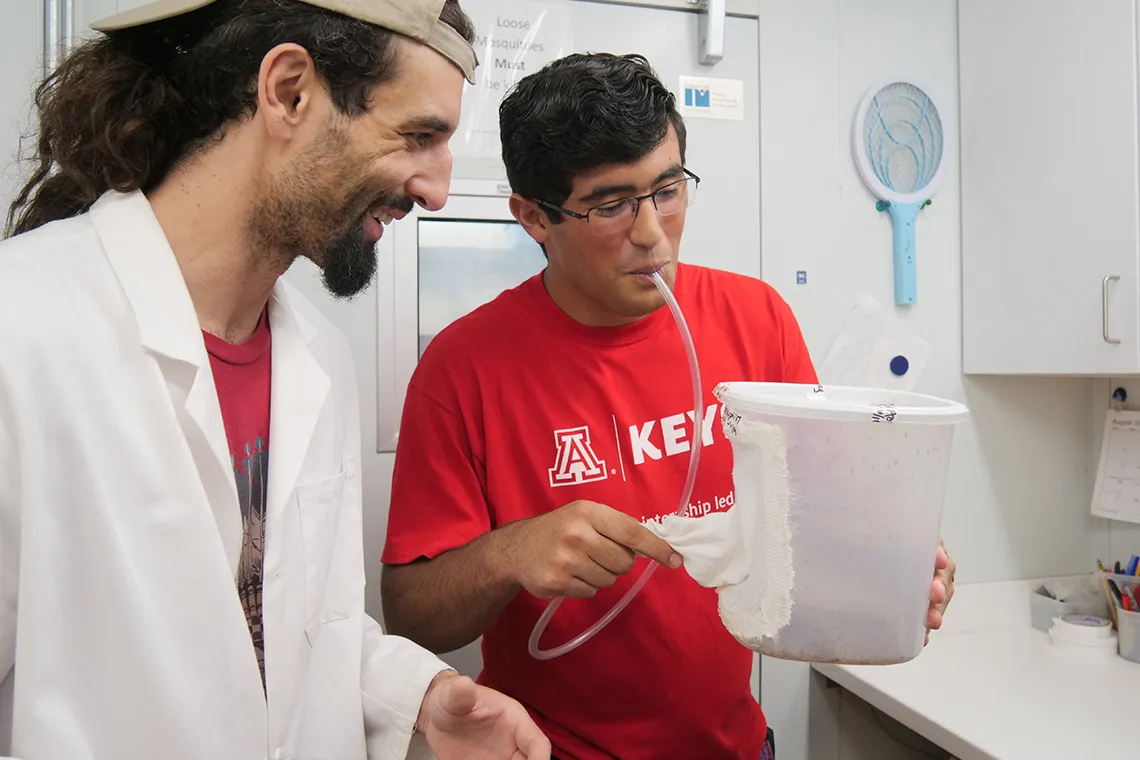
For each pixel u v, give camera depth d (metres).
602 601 1.05
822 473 0.66
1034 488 1.79
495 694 0.83
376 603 1.45
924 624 0.71
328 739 0.86
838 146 1.67
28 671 0.61
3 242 0.70
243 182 0.73
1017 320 1.61
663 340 1.11
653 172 0.91
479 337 1.13
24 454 0.61
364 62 0.70
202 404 0.72
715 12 1.54
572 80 0.91
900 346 1.69
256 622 0.79
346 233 0.77
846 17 1.67
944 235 1.74
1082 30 1.46
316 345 0.96
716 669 1.07
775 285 1.64
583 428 1.07
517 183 1.01
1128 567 1.65
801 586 0.68
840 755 1.65
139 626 0.65
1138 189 1.36
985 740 1.18
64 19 1.26
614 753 1.06
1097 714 1.28
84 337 0.67
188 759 0.67
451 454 1.10
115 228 0.72
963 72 1.73
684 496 0.96
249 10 0.70
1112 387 1.76
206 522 0.70
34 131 0.99
